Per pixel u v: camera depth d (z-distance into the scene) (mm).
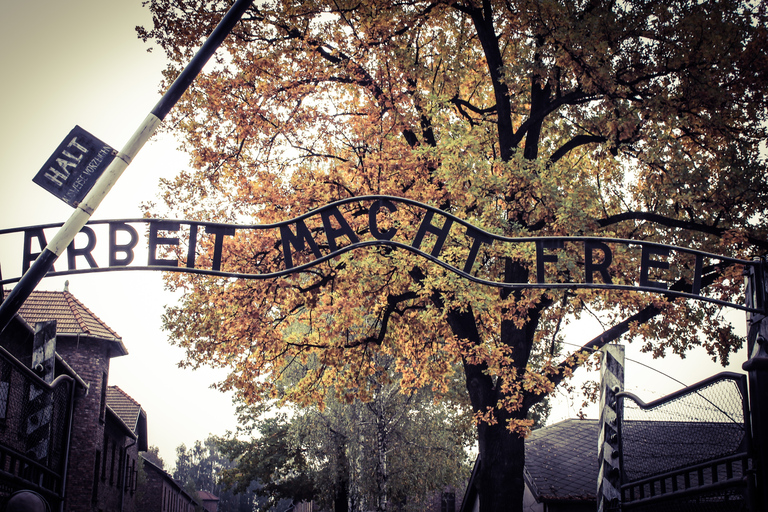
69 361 27562
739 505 6684
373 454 29688
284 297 15258
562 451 25516
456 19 16672
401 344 17219
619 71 14320
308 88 15023
